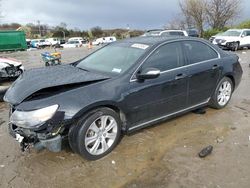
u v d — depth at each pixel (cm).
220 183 349
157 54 470
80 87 396
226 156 411
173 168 382
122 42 534
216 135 480
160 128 506
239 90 791
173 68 485
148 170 379
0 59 1090
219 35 2452
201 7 4178
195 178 359
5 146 449
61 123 367
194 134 484
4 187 349
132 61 452
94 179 362
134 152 425
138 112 444
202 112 577
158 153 421
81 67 497
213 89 566
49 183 355
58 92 383
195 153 420
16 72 1079
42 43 5356
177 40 510
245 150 428
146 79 444
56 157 413
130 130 447
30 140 380
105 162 400
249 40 2369
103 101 394
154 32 2122
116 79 422
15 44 3331
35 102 368
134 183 352
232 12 4109
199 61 532
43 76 433
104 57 502
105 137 412
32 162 401
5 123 554
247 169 378
